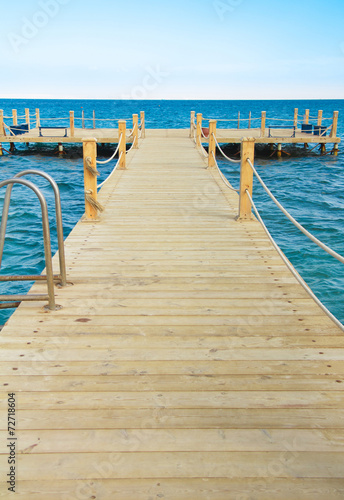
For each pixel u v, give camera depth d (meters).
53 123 41.41
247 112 85.69
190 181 9.02
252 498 1.98
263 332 3.33
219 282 4.23
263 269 4.55
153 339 3.23
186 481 2.06
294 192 12.61
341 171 16.05
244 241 5.41
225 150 21.22
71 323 3.45
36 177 14.63
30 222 9.41
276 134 20.05
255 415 2.48
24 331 3.32
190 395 2.64
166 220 6.27
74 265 4.62
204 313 3.62
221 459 2.18
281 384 2.74
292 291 4.04
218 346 3.15
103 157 19.27
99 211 6.62
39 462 2.16
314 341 3.22
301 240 8.24
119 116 64.00
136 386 2.71
